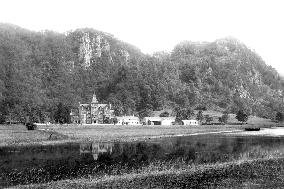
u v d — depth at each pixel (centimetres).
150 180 5481
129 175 5903
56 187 5059
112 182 5356
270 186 5016
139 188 4969
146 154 8900
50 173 6084
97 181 5425
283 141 13212
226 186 5044
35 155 8512
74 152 9244
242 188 4906
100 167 6756
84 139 13488
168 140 13862
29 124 16612
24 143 11500
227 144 11881
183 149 10169
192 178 5619
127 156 8481
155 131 19362
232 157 8250
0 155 8475
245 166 6725
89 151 9525
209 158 8069
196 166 6825
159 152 9375
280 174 5894
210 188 4931
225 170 6322
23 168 6569
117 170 6419
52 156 8350
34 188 5000
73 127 18388
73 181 5438
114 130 18400
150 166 6888
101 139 13788
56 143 11956
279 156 8381
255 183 5209
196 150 9881
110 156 8456
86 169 6506
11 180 5506
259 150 9825
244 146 11094
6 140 11781
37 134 13612
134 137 15250
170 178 5631
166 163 7288
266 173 5984
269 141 13212
